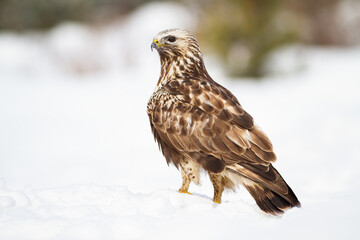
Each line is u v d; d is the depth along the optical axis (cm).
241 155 643
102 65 3366
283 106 2053
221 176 685
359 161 1105
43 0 4425
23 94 2578
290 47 2686
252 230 524
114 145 1591
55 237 508
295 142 1418
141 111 2148
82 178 1138
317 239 496
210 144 667
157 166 1287
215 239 500
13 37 4406
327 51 3681
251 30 2561
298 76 2711
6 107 2258
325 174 1003
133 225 523
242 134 651
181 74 767
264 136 648
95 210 581
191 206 607
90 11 4512
